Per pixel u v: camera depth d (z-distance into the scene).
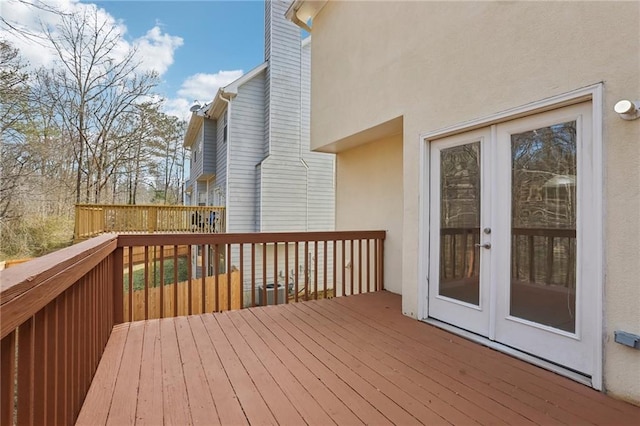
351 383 2.15
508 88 2.59
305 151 10.06
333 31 5.16
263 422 1.73
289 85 9.80
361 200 5.54
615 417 1.76
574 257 2.23
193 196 16.80
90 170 15.90
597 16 2.06
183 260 14.52
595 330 2.06
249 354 2.61
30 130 12.24
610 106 1.99
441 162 3.31
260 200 9.39
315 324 3.35
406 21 3.67
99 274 2.48
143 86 16.89
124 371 2.30
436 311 3.36
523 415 1.79
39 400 1.20
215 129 11.92
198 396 1.98
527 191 2.54
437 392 2.03
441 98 3.21
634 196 1.87
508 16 2.60
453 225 3.18
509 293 2.66
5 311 0.81
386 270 4.96
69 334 1.64
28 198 12.06
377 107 4.14
